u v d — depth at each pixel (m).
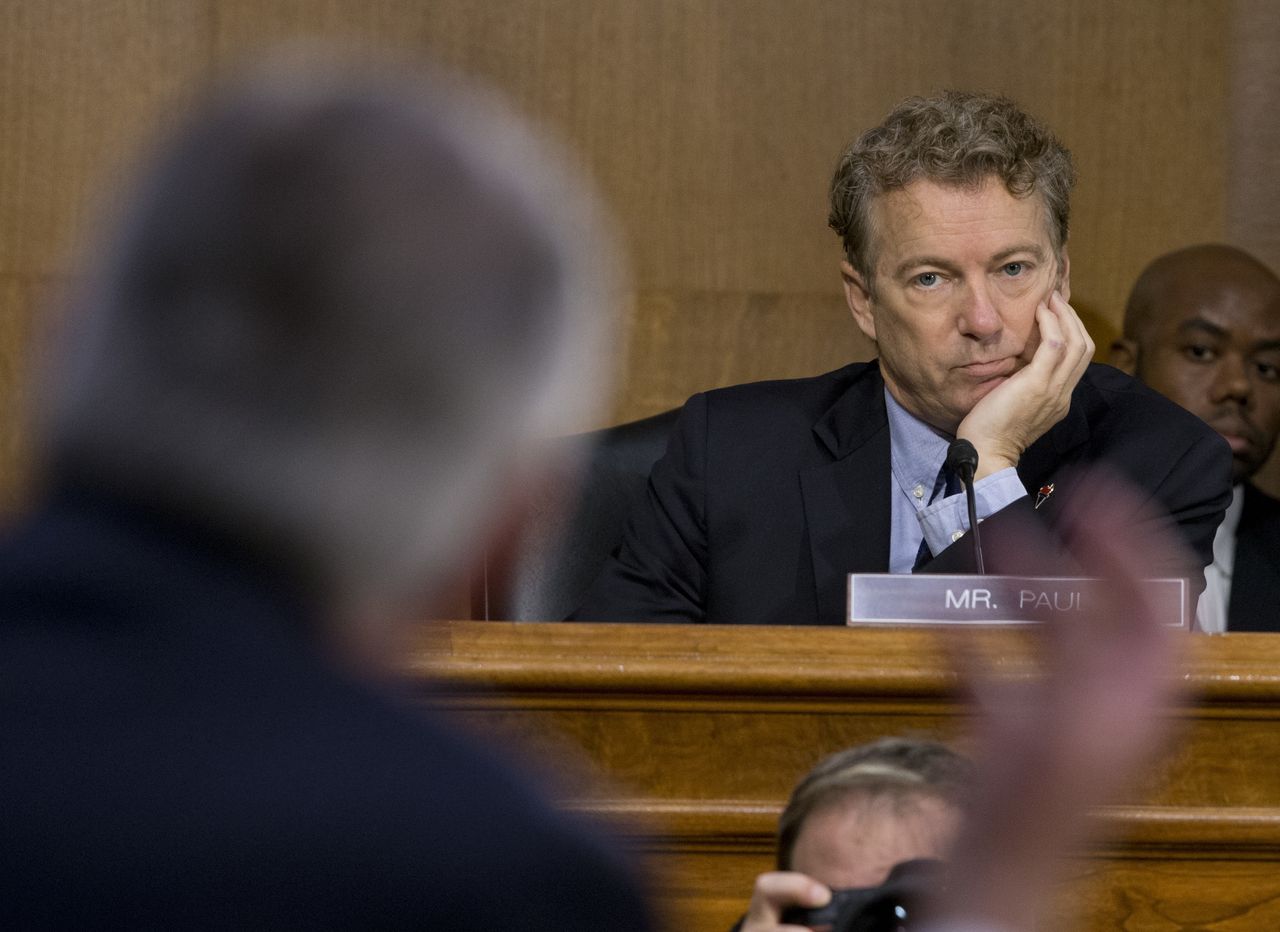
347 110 2.38
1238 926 5.57
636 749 5.61
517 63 14.05
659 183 14.23
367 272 2.30
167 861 2.11
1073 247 14.12
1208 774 5.57
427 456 2.38
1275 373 11.04
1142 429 8.52
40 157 13.83
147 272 2.33
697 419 8.91
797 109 14.20
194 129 2.39
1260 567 10.54
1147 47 14.26
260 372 2.30
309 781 2.19
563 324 2.48
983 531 7.51
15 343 13.68
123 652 2.23
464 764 2.29
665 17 14.23
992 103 8.17
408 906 2.14
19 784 2.13
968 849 2.44
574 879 2.25
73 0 13.80
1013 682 2.52
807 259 14.16
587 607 8.64
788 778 5.62
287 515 2.31
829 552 8.37
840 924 3.67
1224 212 14.12
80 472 2.33
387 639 2.56
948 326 8.10
